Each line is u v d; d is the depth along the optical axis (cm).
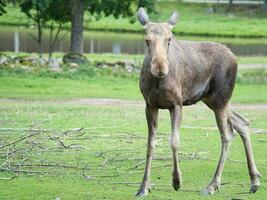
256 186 2066
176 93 1897
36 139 2789
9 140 2767
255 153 2706
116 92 4928
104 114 3700
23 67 5578
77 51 6656
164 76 1817
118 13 6969
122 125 3309
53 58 6284
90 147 2719
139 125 3328
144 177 1981
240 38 10625
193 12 12725
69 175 2269
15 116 3522
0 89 4788
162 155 2588
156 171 2350
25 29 10000
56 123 3328
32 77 5319
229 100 2073
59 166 2377
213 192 2031
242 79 5872
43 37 9162
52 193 2025
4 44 8356
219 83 2042
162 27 1847
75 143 2792
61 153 2583
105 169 2362
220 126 2055
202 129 3278
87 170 2341
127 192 2044
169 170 2369
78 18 6638
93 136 2966
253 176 2072
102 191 2056
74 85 5131
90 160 2491
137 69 6053
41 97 4509
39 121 3359
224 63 2044
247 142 2080
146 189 1984
